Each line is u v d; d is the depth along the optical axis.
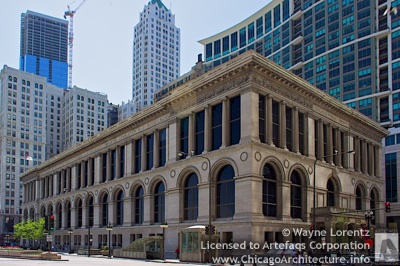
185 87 60.84
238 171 50.56
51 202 103.69
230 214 51.81
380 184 76.31
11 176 157.38
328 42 126.31
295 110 57.41
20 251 63.00
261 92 52.56
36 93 170.62
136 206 71.06
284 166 53.53
